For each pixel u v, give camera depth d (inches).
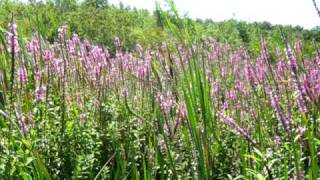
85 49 273.6
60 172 197.5
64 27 257.6
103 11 1207.6
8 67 212.7
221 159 201.3
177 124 189.5
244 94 225.1
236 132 187.5
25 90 209.5
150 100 224.4
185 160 198.5
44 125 203.3
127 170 201.3
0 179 166.9
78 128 211.5
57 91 235.0
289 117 158.2
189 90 169.3
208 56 292.7
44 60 232.8
